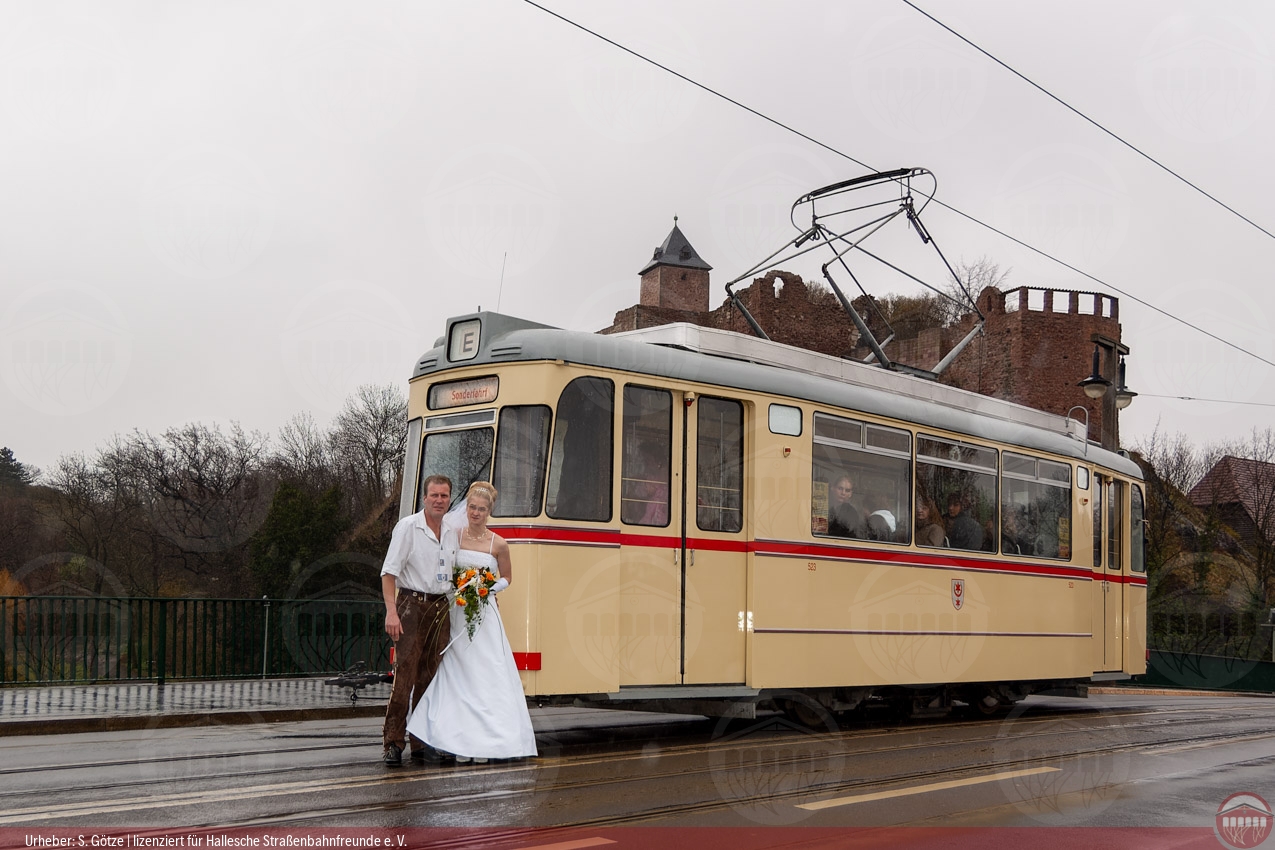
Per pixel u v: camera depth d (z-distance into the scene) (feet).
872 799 23.49
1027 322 182.09
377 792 22.04
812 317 169.58
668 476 32.14
